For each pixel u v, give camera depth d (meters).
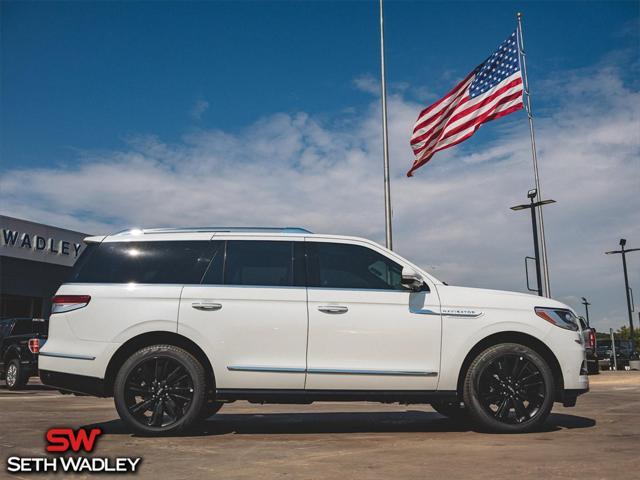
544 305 6.46
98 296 6.28
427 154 17.64
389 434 6.23
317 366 6.11
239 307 6.19
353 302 6.26
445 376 6.21
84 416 8.04
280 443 5.58
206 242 6.53
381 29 19.58
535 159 20.98
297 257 6.46
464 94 17.08
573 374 6.34
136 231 6.64
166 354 6.07
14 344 15.09
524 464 4.49
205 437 5.98
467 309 6.33
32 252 27.44
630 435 6.04
